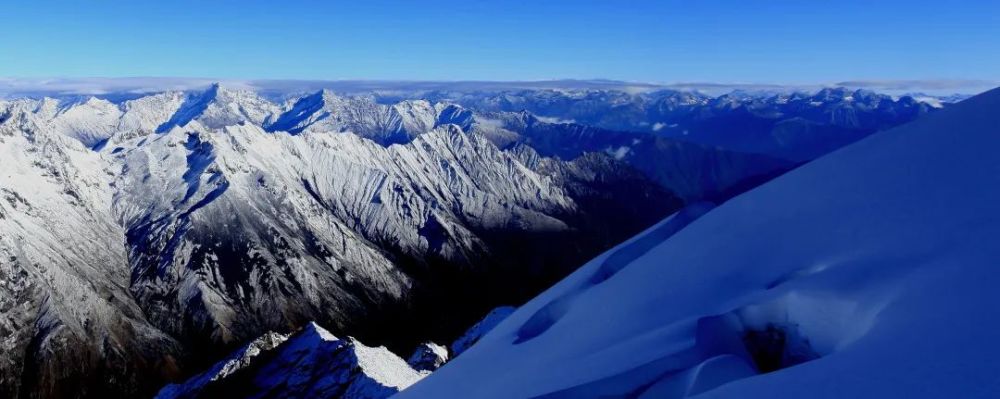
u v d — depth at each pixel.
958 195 17.91
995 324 11.13
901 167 21.88
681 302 20.84
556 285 35.88
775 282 18.47
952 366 10.52
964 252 14.52
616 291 25.45
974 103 23.61
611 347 19.97
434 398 26.00
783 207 24.34
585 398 16.39
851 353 12.55
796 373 12.80
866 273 15.96
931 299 13.25
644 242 32.75
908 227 17.50
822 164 27.38
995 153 18.84
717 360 15.33
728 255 22.69
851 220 19.91
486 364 26.70
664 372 16.06
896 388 10.69
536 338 26.23
